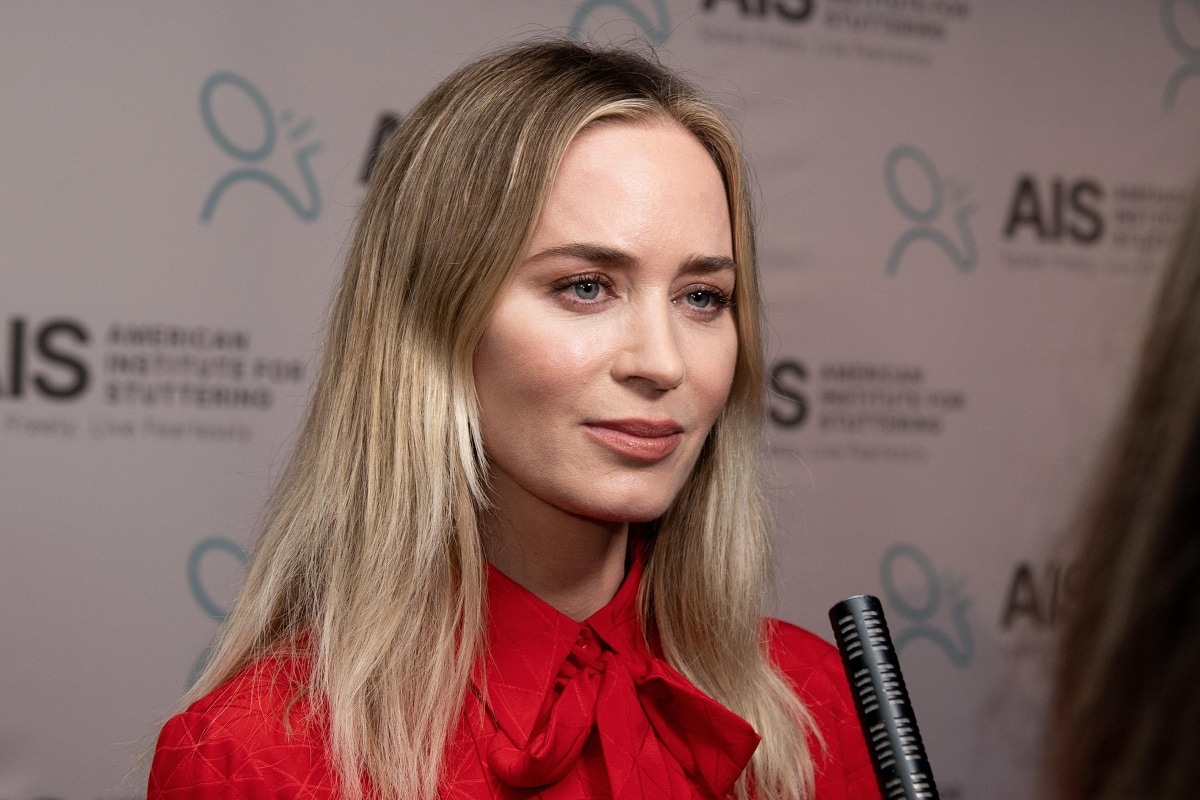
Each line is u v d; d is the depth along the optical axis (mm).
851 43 4109
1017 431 4242
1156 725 485
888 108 4145
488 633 1635
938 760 4070
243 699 1617
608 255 1516
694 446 1604
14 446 3338
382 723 1565
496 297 1552
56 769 3322
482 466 1611
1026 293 4273
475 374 1602
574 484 1528
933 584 4133
